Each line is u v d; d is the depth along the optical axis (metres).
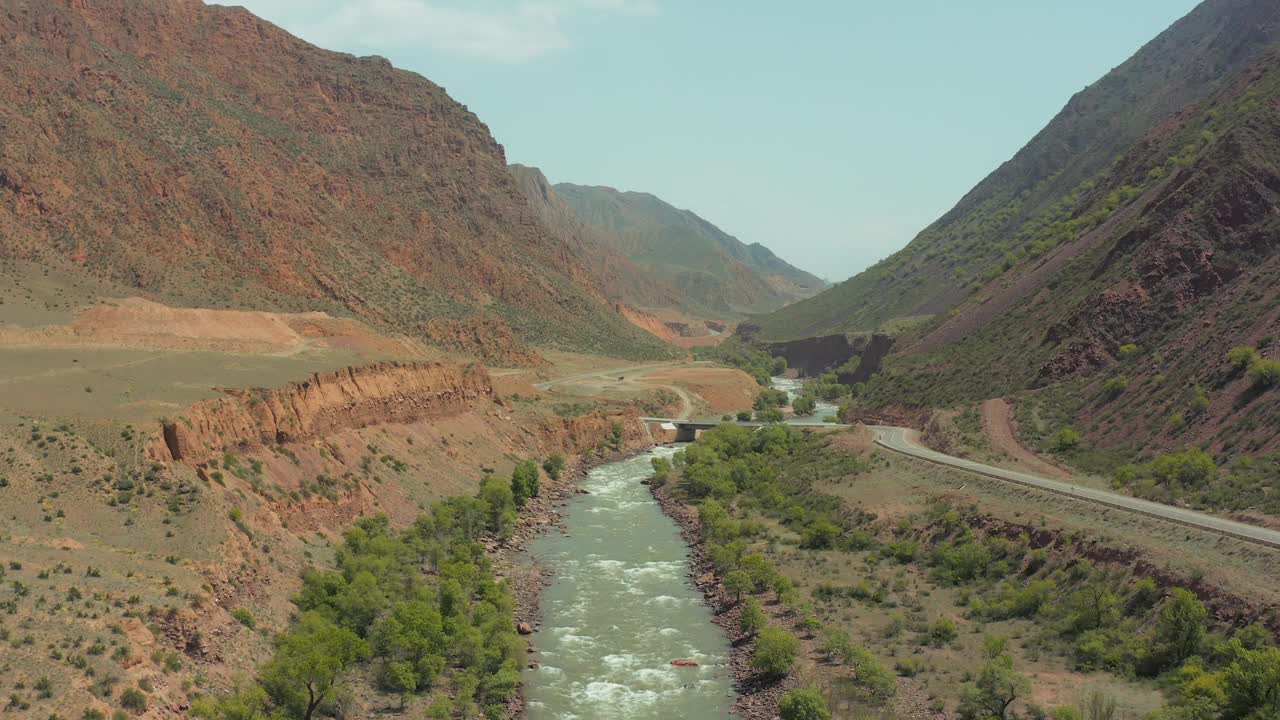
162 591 52.84
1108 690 55.16
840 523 98.31
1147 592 63.50
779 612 74.06
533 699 59.94
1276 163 127.19
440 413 122.25
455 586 69.38
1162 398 104.19
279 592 62.69
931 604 74.12
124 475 63.62
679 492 120.38
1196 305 118.81
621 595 80.62
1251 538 64.31
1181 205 132.38
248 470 76.25
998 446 112.88
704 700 60.12
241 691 49.19
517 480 112.88
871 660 60.34
